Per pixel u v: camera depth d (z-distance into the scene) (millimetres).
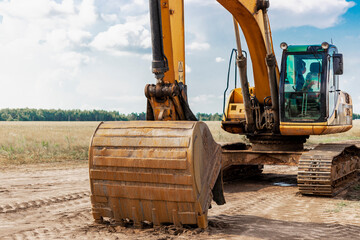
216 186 6801
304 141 11773
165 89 6289
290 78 10539
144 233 5559
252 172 13938
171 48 6758
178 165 5277
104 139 5723
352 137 35938
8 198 9031
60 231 5895
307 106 10438
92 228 5918
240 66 10312
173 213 5508
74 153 19438
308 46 10422
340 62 9977
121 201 5730
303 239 5457
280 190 10648
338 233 5816
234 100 12375
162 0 6691
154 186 5469
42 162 16766
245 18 9383
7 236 5625
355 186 11086
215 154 6340
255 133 11500
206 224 5652
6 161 16359
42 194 9641
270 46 10023
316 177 9219
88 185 11289
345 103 12219
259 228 6086
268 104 11320
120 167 5594
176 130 5469
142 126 5680
